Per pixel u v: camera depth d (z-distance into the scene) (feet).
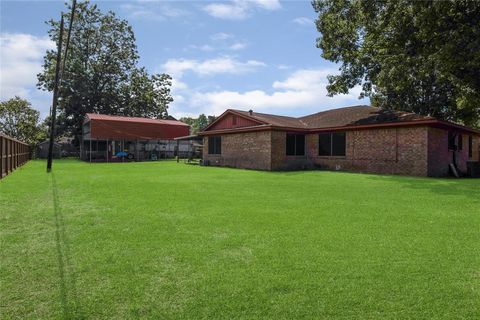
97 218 19.44
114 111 146.72
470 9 47.09
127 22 147.95
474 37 45.65
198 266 12.03
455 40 46.14
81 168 64.75
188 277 11.07
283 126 63.82
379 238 15.60
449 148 57.77
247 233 16.33
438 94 82.23
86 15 140.26
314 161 67.92
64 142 150.82
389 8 53.21
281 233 16.37
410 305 9.25
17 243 14.56
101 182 38.42
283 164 65.05
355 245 14.51
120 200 25.67
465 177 54.85
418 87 81.10
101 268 11.78
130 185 35.60
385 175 51.01
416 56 53.16
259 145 65.98
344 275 11.25
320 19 72.74
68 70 130.72
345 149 62.18
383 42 58.90
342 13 69.77
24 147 81.15
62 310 8.92
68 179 41.78
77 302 9.35
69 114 135.23
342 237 15.71
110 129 107.65
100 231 16.56
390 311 8.95
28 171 55.57
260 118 68.95
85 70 136.77
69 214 20.49
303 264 12.25
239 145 71.41
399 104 86.12
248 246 14.33
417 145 51.93
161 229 17.01
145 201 25.26
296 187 34.63
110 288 10.23
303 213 21.12
